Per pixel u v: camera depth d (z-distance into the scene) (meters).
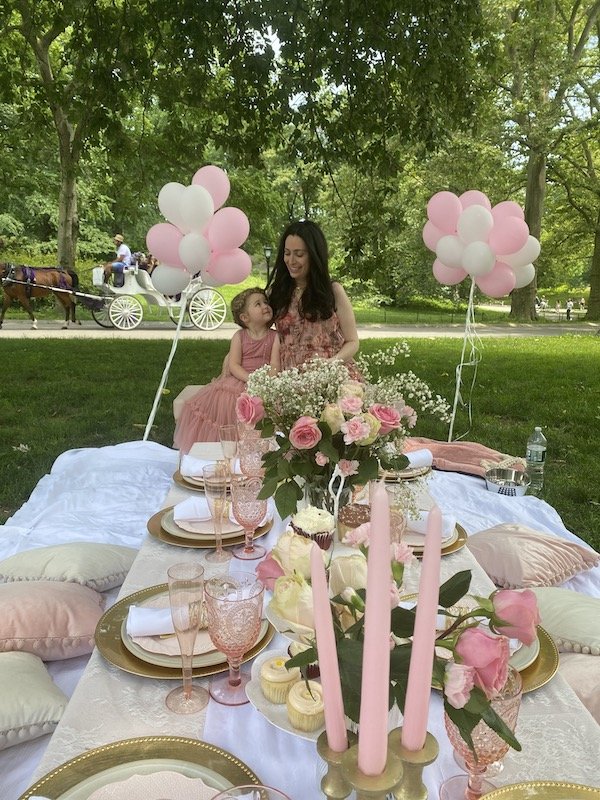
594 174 20.23
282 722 1.11
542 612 1.81
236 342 3.75
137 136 11.62
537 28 15.47
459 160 15.98
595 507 4.20
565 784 0.98
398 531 1.36
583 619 1.73
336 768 0.67
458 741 0.93
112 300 13.48
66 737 1.11
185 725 1.15
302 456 1.59
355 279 7.68
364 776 0.62
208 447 2.84
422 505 2.17
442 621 1.24
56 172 16.78
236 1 5.93
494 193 18.23
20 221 21.97
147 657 1.29
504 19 15.21
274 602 0.90
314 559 0.64
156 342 11.32
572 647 1.67
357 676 0.74
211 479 1.81
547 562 2.18
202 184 3.73
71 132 12.91
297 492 1.59
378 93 6.55
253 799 0.81
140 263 13.80
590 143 20.55
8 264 12.77
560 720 1.16
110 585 1.98
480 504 2.95
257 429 1.66
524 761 1.07
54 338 11.29
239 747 1.09
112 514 2.75
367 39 5.95
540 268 23.78
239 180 13.77
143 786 0.97
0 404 6.55
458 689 0.71
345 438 1.49
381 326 18.78
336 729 0.66
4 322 14.09
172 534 1.88
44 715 1.37
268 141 7.39
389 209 7.33
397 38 6.00
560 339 14.73
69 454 3.73
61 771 1.01
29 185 16.20
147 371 8.59
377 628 0.57
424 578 0.63
